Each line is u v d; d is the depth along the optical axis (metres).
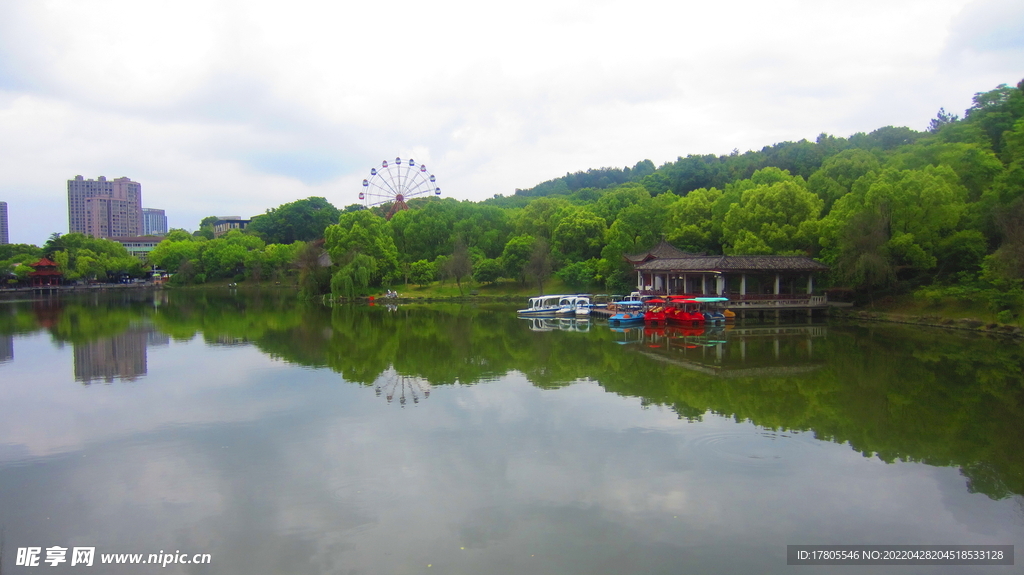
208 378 33.19
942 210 54.56
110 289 133.75
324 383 31.66
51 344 46.44
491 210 117.44
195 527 15.86
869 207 58.47
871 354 39.44
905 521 16.02
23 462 20.52
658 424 23.86
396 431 23.20
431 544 14.81
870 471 19.23
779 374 33.31
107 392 30.09
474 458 20.28
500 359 38.72
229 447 21.70
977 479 18.67
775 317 60.28
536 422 24.23
